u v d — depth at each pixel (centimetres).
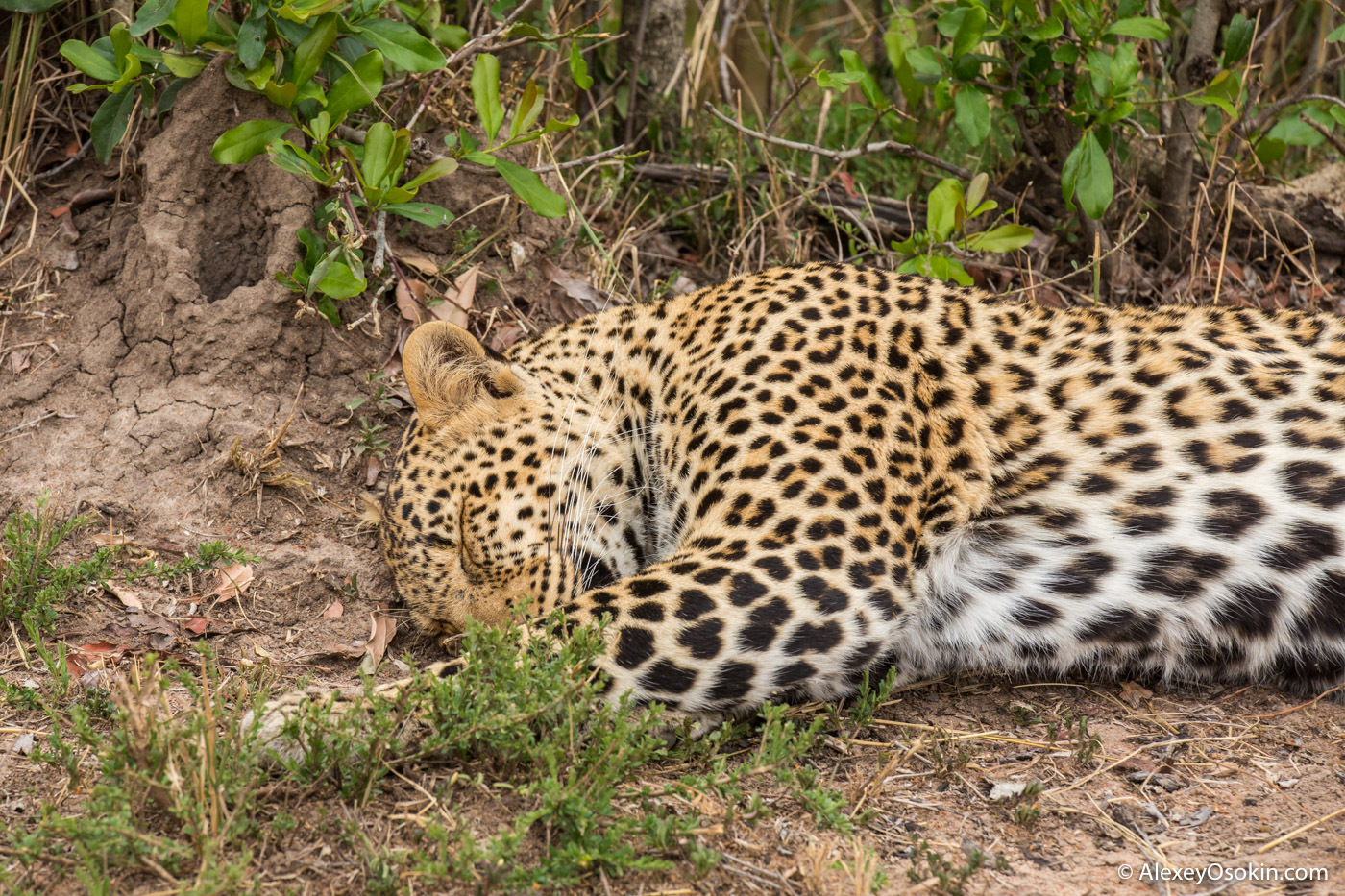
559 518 725
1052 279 1074
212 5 870
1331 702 695
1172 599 687
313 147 845
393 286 928
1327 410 696
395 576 735
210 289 873
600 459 748
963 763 620
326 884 496
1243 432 692
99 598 745
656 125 1212
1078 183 978
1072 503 693
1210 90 1009
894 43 1073
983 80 1028
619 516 756
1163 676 712
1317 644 684
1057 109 1041
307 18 823
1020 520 699
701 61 1280
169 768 507
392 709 571
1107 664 710
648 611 630
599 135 1218
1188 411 701
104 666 685
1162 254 1152
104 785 514
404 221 952
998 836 566
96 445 828
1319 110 1097
